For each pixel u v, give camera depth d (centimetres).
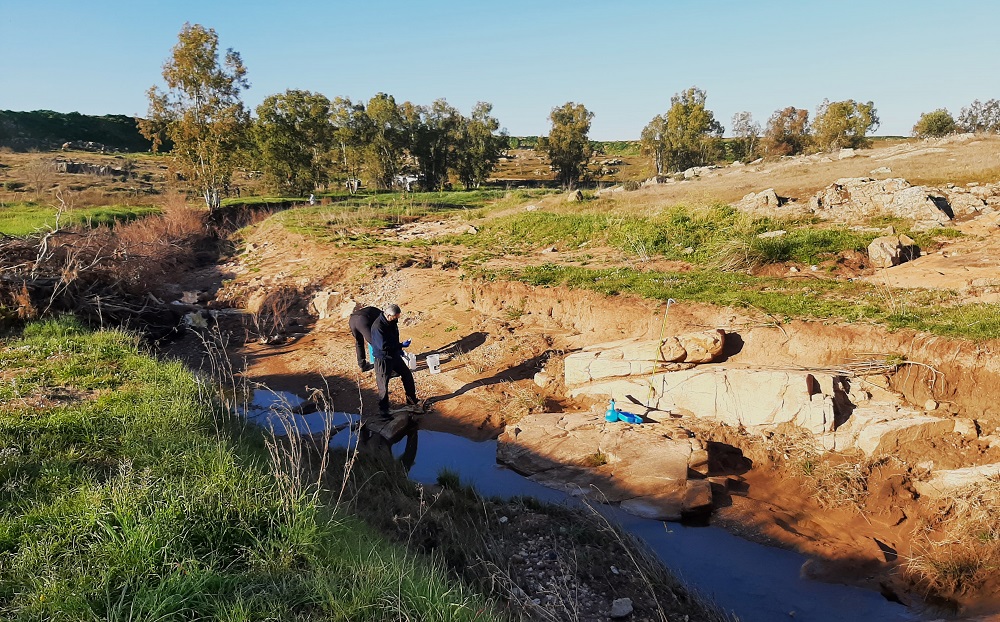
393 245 1927
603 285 1173
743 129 7688
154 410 680
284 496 486
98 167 5662
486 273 1381
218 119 2906
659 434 773
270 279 1680
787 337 865
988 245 1235
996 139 3303
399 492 643
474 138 6688
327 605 376
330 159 6006
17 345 957
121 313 1292
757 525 630
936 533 589
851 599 525
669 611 502
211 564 399
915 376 752
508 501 677
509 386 984
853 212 1625
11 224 2198
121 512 435
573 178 6900
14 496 471
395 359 905
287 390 1030
